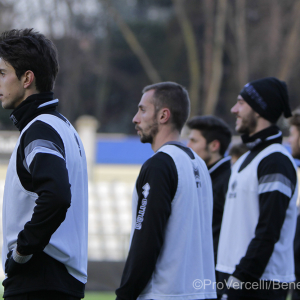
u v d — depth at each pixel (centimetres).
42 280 679
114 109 10662
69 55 8706
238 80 8431
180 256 775
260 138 1057
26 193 689
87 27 9288
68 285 705
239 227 1027
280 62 7819
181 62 9669
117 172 5809
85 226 769
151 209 755
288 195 973
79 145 776
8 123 8988
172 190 783
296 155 1361
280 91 1088
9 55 728
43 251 690
